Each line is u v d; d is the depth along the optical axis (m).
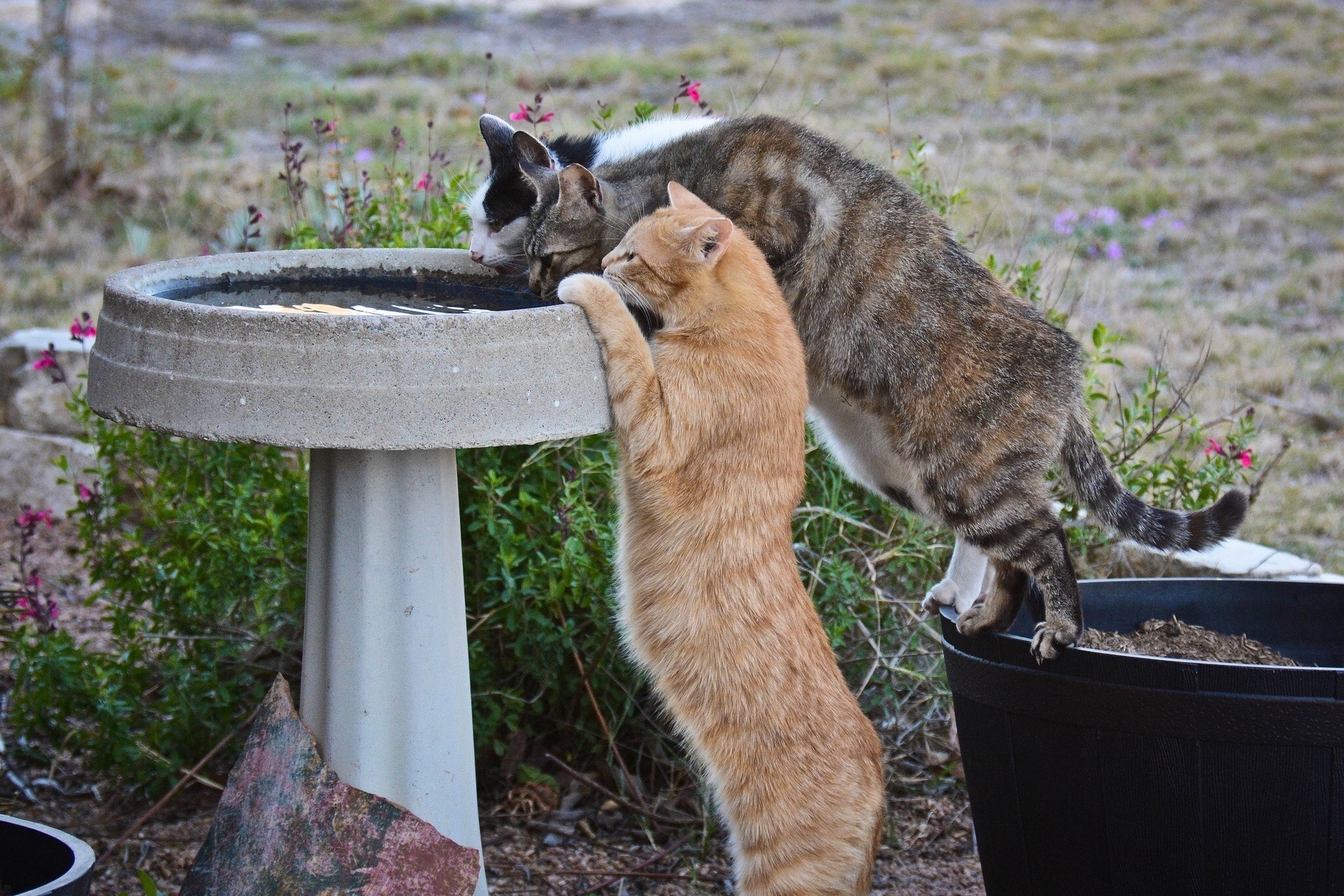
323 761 2.83
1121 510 3.54
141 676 4.01
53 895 2.41
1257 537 5.56
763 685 3.00
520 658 3.88
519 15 15.69
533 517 3.85
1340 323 8.02
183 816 3.86
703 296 2.96
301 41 14.54
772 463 2.99
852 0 16.14
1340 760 2.65
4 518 6.02
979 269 3.51
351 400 2.38
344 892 2.68
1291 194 10.16
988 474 3.37
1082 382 3.61
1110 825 2.88
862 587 4.07
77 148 10.09
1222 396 6.81
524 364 2.50
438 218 4.44
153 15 15.38
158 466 4.19
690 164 3.59
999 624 3.35
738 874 3.15
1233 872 2.77
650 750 4.06
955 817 3.99
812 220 3.45
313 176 6.20
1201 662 2.70
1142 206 9.68
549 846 3.76
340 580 2.82
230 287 3.20
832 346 3.47
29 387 6.09
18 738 4.16
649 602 3.03
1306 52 13.42
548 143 4.00
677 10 15.77
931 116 11.38
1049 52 13.65
